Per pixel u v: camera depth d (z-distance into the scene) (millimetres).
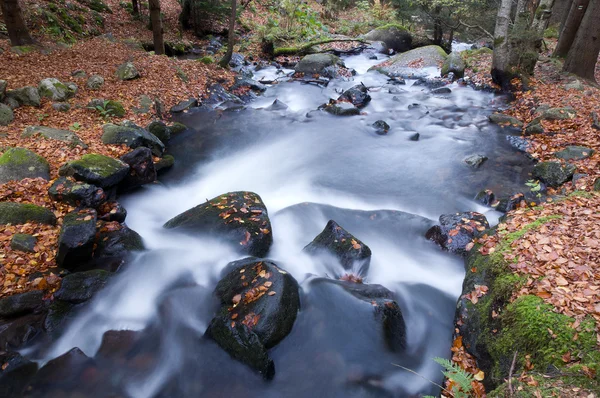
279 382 4074
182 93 12312
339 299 4832
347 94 13188
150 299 5203
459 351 4320
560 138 8969
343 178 8594
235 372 4180
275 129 11117
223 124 11305
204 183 8484
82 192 6258
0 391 3908
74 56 13250
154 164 8398
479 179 8125
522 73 12727
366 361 4262
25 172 6707
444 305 5184
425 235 6344
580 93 11188
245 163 9359
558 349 3357
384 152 9766
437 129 10914
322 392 3977
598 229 4750
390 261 6016
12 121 8891
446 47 22031
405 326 4754
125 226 6168
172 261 5789
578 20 14469
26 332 4383
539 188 7238
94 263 5492
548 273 4160
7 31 13930
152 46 17484
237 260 5586
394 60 17719
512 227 5414
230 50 15523
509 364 3625
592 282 3898
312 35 22031
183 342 4570
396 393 3959
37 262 5176
